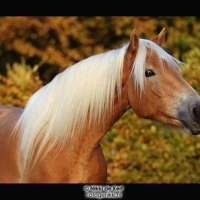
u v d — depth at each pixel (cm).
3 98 1190
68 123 612
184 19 1345
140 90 609
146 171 1162
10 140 646
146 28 1366
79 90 612
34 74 1351
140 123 1170
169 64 615
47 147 616
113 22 1394
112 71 615
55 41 1445
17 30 1446
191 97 600
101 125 621
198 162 1160
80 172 618
